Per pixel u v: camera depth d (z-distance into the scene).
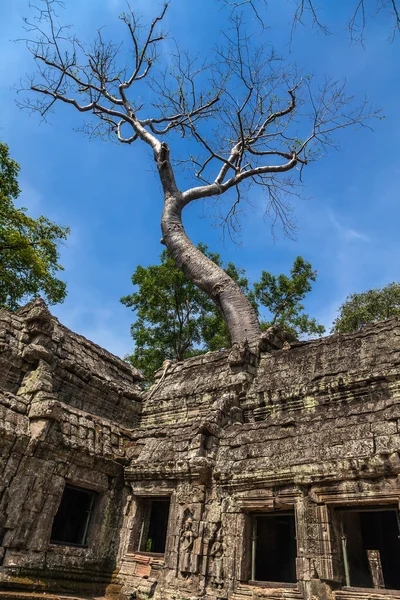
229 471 9.67
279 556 10.92
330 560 7.62
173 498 10.52
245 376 12.82
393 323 11.20
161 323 33.00
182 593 9.12
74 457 10.75
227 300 18.94
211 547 9.36
